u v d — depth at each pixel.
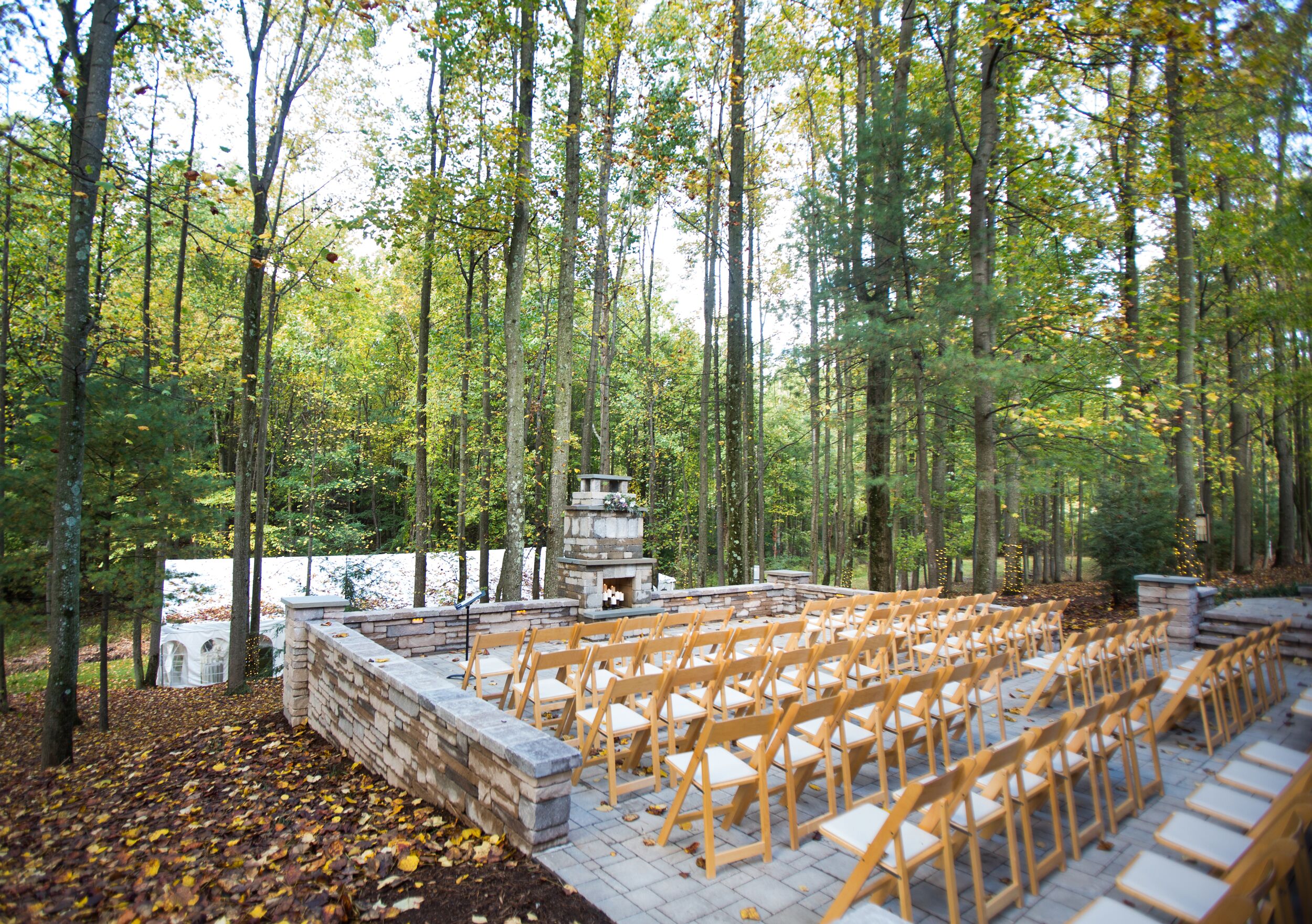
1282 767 3.52
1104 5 9.42
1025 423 12.70
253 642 14.27
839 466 21.34
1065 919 2.84
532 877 3.16
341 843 3.81
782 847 3.46
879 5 13.86
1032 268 14.33
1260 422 18.39
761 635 5.93
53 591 8.00
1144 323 13.27
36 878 3.81
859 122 12.66
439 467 25.81
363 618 7.95
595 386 24.23
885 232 11.73
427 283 16.03
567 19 13.05
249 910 3.02
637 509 10.27
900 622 7.83
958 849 2.89
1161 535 11.45
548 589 14.18
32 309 11.69
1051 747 3.28
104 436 9.61
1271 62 3.92
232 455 27.42
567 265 12.92
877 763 4.31
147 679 14.28
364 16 10.63
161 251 16.78
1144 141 13.21
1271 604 9.53
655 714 4.20
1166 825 2.84
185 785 5.86
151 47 10.27
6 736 10.30
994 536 12.17
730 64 13.65
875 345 10.91
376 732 5.52
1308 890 1.99
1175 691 5.25
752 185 17.97
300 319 22.41
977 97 15.05
